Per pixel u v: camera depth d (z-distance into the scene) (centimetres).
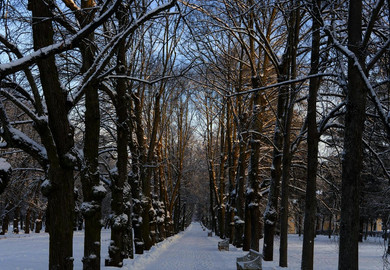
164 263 1623
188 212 8794
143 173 2127
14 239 3158
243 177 2373
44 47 699
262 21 1852
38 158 778
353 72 732
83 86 828
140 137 1991
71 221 759
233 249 2323
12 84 896
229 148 2778
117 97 1347
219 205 3609
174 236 4234
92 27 699
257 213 1809
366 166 1202
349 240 700
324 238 4419
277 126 1534
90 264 991
